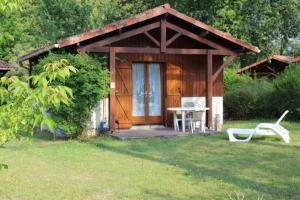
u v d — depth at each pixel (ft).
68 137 43.29
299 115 60.54
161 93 50.96
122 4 100.89
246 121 62.44
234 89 68.39
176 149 35.83
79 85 40.68
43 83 10.77
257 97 64.95
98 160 30.78
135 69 49.88
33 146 37.83
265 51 86.02
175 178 25.00
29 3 97.86
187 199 20.62
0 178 25.08
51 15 99.71
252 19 82.43
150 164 29.27
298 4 90.38
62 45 41.01
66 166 28.60
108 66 45.68
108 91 42.86
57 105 10.96
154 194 21.49
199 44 51.16
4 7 12.12
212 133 45.14
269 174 26.14
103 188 22.68
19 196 21.27
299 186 23.18
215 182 24.00
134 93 49.83
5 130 11.14
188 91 51.37
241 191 22.04
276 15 84.07
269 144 38.45
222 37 47.19
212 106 51.60
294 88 59.93
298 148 36.11
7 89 11.18
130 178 24.99
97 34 41.93
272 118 65.10
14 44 85.61
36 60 54.13
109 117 45.09
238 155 32.86
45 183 23.84
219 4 82.69
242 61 115.85
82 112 41.39
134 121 49.70
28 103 10.87
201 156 32.53
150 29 44.73
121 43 47.93
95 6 106.22
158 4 86.58
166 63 50.31
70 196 21.18
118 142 39.91
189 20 45.39
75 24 100.01
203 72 51.98
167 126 50.44
